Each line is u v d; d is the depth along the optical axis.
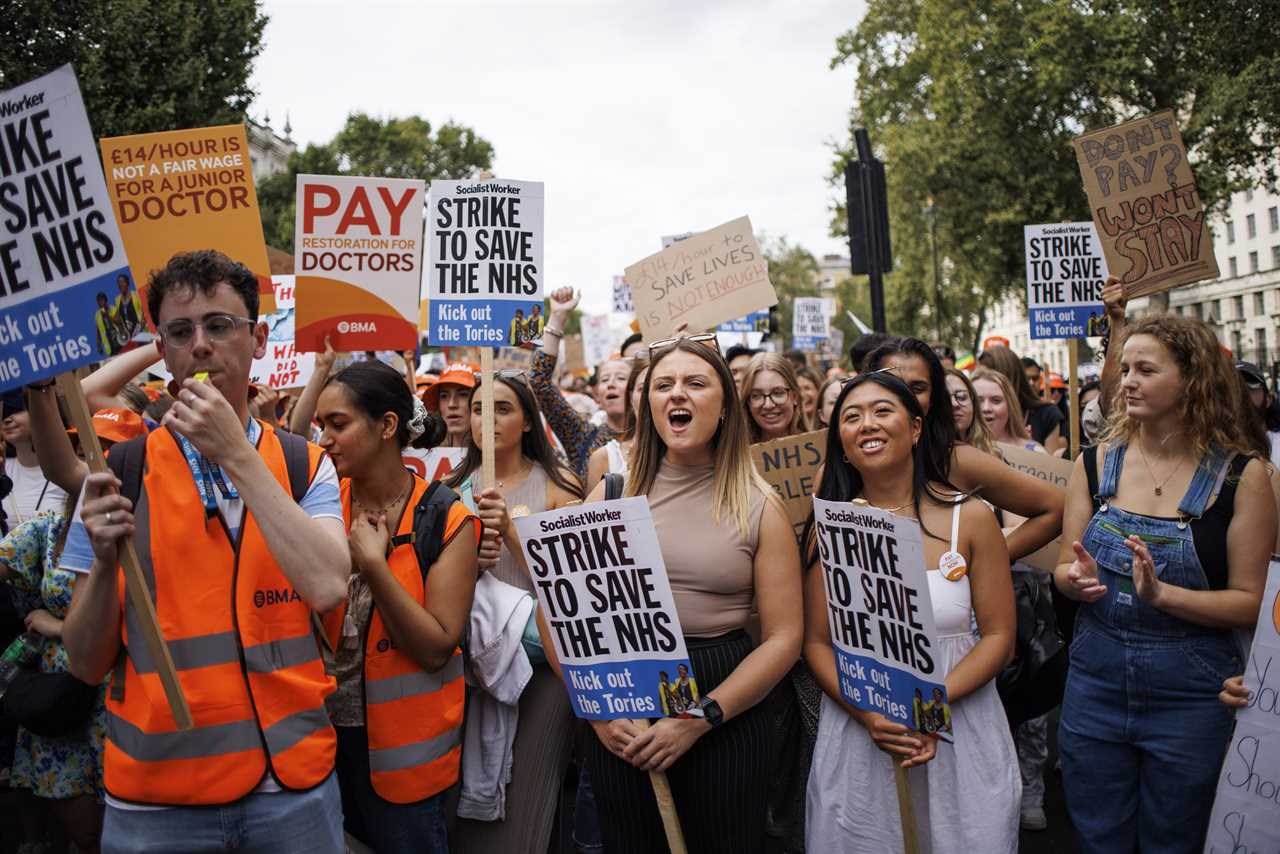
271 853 2.30
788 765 3.70
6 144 2.23
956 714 3.02
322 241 3.96
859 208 9.09
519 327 4.05
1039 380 9.80
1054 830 4.62
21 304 2.22
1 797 5.13
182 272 2.29
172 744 2.22
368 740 3.04
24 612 3.77
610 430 5.79
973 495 3.17
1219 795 2.86
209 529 2.29
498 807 3.38
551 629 2.87
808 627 3.20
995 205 26.67
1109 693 3.13
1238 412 3.11
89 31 14.04
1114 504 3.21
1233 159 23.05
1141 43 23.77
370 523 3.03
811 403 6.79
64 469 2.61
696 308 5.52
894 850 3.00
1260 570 2.97
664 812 2.72
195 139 3.74
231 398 2.33
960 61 26.45
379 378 3.14
